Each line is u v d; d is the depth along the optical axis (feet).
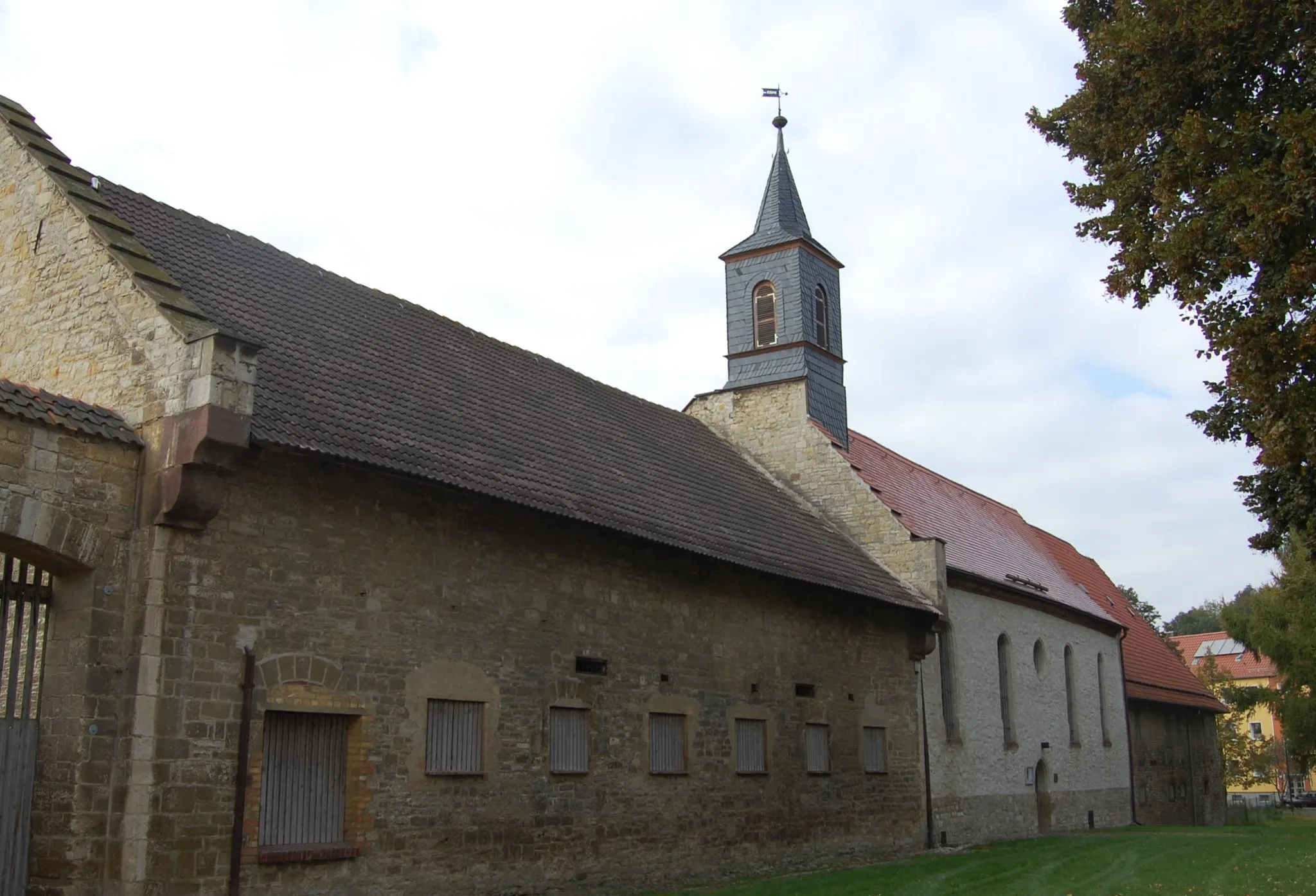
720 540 69.21
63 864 38.37
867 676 82.99
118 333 44.68
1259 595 150.61
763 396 98.02
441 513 51.98
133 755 39.34
